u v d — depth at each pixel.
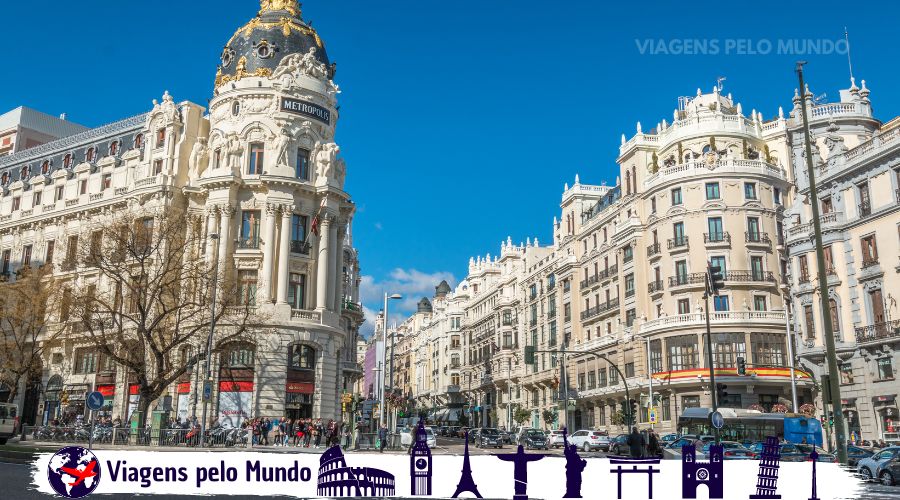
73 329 58.78
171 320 54.53
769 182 65.38
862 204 45.31
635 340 68.12
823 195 48.62
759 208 64.38
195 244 56.03
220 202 57.53
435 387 137.75
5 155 80.25
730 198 64.62
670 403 63.47
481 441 58.09
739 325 60.66
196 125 63.78
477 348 118.75
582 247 84.31
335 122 64.31
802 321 48.84
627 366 69.88
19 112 90.31
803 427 44.81
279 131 59.22
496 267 125.75
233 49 63.06
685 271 64.69
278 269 57.19
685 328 62.47
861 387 44.16
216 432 41.88
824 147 52.25
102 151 68.94
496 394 108.75
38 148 75.88
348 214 64.38
